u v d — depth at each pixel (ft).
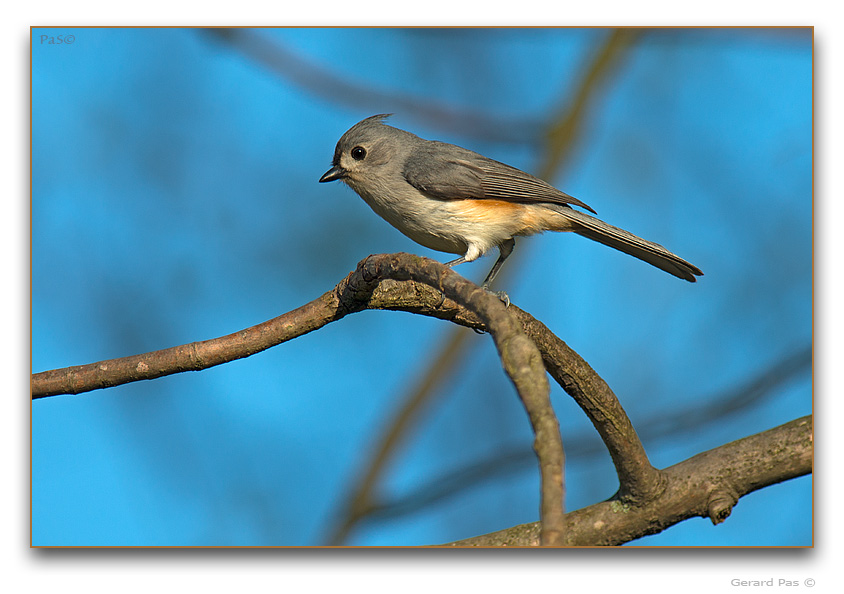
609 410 20.39
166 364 21.70
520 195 34.50
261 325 22.07
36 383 21.90
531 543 22.89
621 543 21.76
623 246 34.60
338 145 37.17
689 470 21.27
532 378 13.65
